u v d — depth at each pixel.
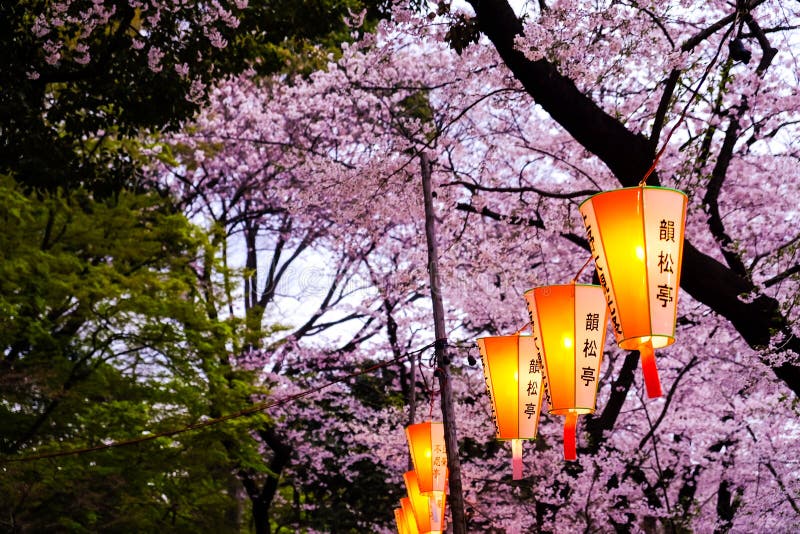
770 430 16.12
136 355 14.41
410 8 9.29
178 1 9.02
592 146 8.09
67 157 8.89
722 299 8.34
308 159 14.82
